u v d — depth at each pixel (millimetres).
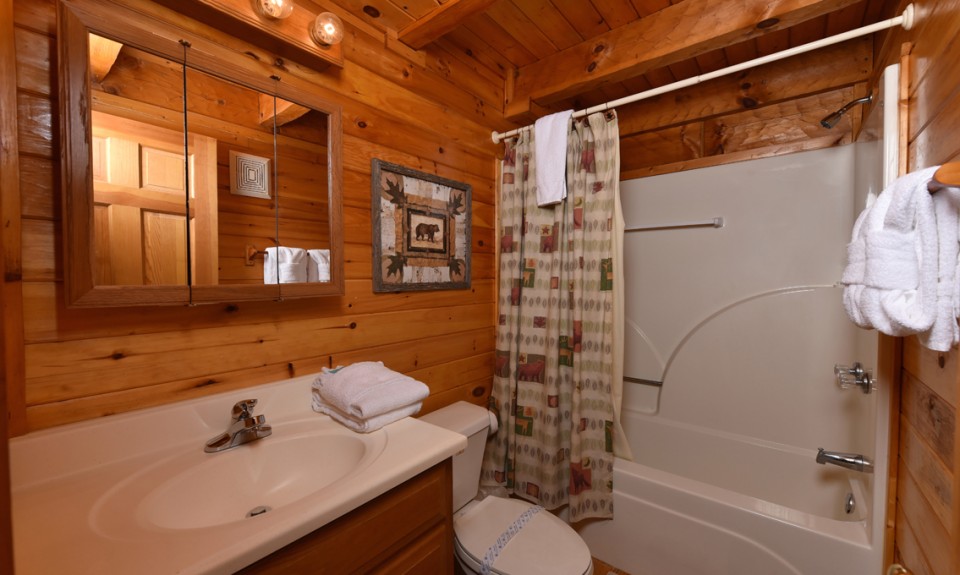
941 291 633
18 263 745
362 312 1349
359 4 1314
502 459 1787
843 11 1444
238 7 976
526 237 1748
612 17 1528
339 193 1224
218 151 982
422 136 1556
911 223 679
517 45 1716
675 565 1441
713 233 1915
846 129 1678
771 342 1781
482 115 1830
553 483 1653
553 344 1671
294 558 649
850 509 1332
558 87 1763
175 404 926
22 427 753
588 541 1657
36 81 762
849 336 1617
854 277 820
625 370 2158
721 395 1895
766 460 1740
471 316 1799
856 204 1540
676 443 1961
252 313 1076
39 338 773
